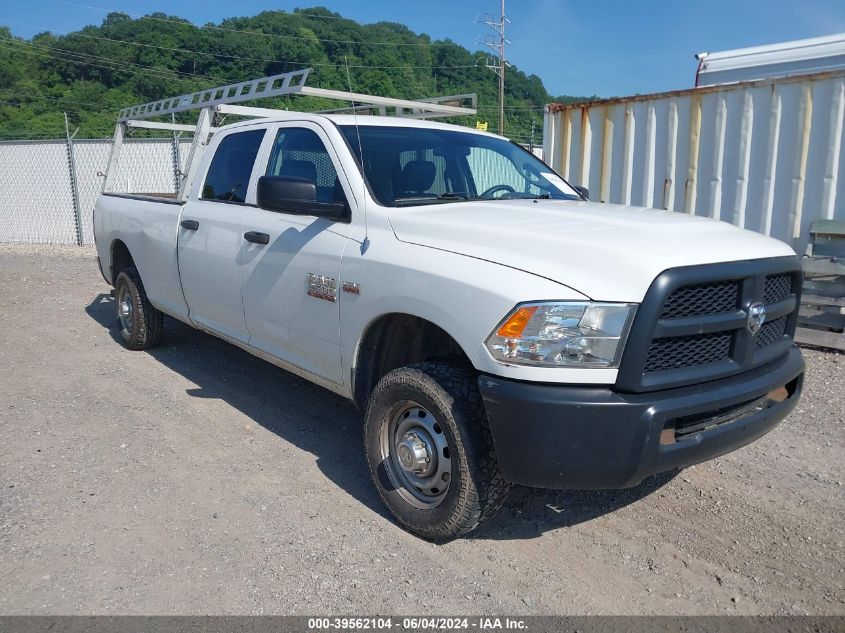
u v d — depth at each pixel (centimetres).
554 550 355
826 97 696
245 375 616
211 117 581
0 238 1750
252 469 435
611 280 297
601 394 294
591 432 292
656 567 341
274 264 446
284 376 614
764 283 331
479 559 345
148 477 421
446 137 477
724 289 318
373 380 400
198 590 315
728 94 758
